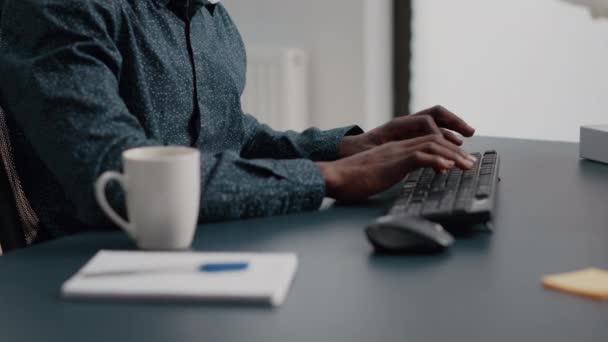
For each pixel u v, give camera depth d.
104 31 1.22
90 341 0.72
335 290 0.84
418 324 0.75
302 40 3.19
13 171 1.29
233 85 1.52
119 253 0.94
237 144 1.56
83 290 0.82
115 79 1.19
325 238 1.03
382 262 0.93
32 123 1.13
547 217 1.12
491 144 1.71
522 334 0.73
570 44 2.88
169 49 1.39
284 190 1.14
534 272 0.89
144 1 1.37
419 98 3.22
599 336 0.72
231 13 3.28
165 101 1.37
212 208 1.09
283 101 3.12
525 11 2.95
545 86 2.95
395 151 1.21
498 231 1.05
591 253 0.96
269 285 0.83
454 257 0.95
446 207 1.05
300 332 0.74
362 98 3.12
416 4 3.16
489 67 3.05
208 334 0.74
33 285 0.87
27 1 1.19
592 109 2.88
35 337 0.73
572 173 1.42
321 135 1.58
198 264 0.89
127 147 1.07
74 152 1.08
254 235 1.04
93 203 1.06
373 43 3.12
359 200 1.23
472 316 0.77
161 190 0.97
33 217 1.31
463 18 3.07
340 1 3.10
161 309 0.80
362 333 0.73
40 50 1.17
